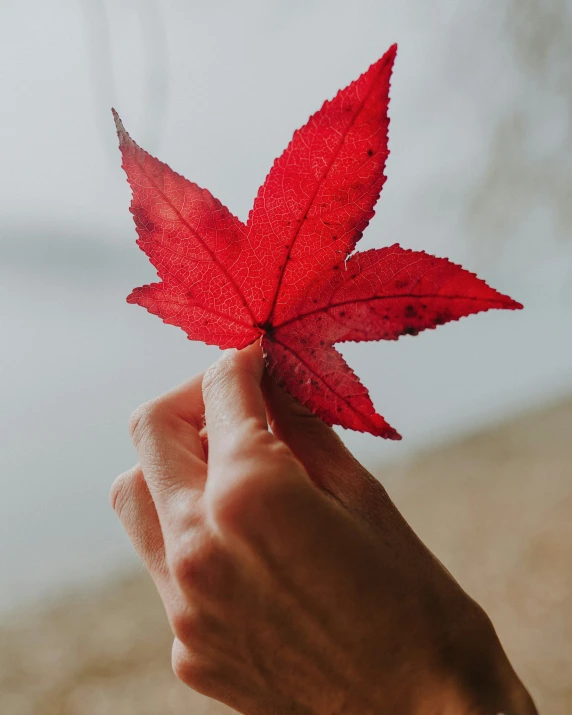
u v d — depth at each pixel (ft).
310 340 0.78
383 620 0.73
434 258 0.74
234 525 0.68
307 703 0.77
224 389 0.76
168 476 0.77
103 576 2.14
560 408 3.66
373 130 0.70
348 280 0.76
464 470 3.03
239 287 0.77
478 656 0.77
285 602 0.71
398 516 0.79
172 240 0.74
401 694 0.76
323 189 0.73
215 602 0.71
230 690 0.78
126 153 0.70
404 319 0.75
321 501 0.70
